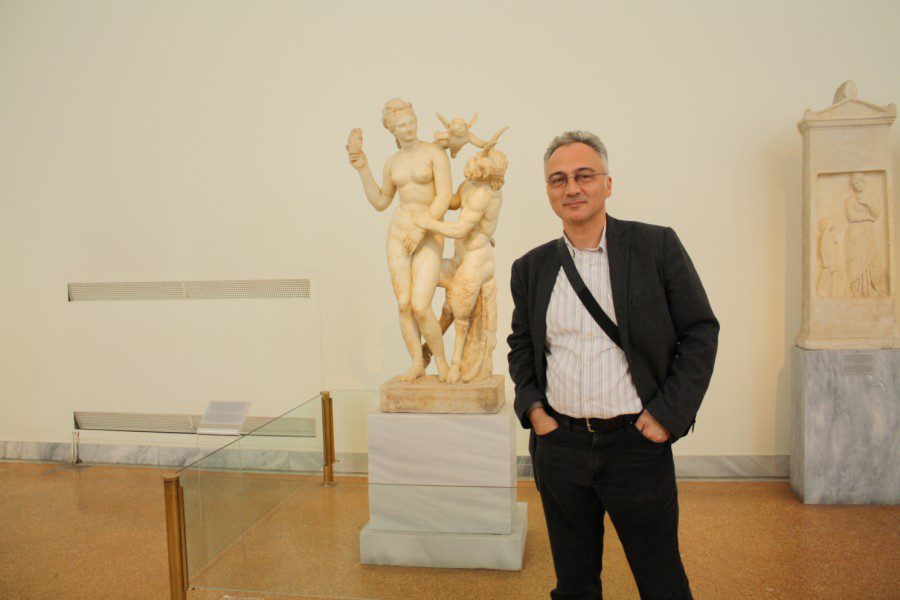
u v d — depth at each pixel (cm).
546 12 404
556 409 180
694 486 384
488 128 413
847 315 347
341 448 348
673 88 394
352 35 425
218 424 365
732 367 396
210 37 440
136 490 399
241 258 443
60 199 463
